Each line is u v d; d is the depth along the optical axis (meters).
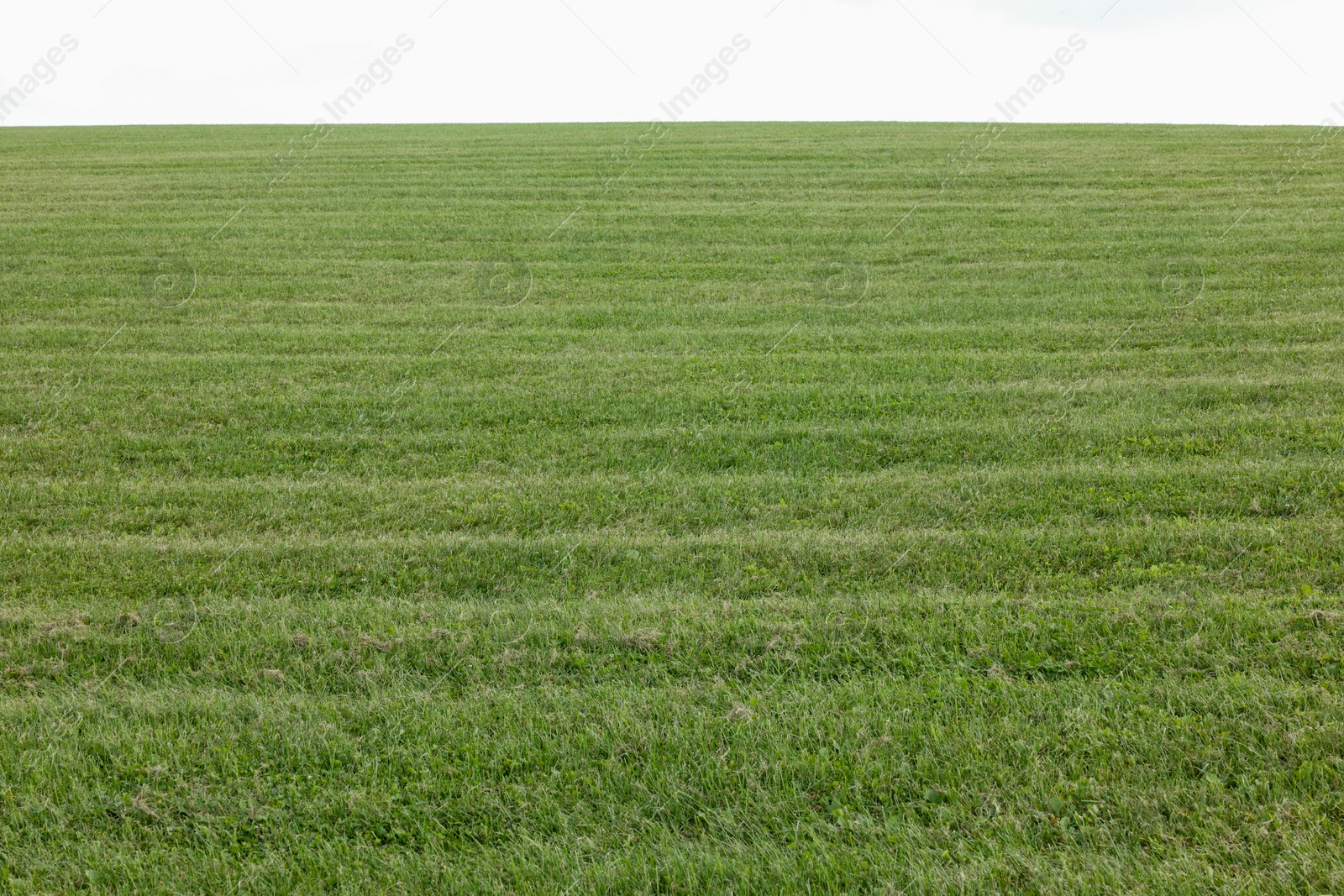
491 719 5.39
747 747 5.09
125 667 6.06
